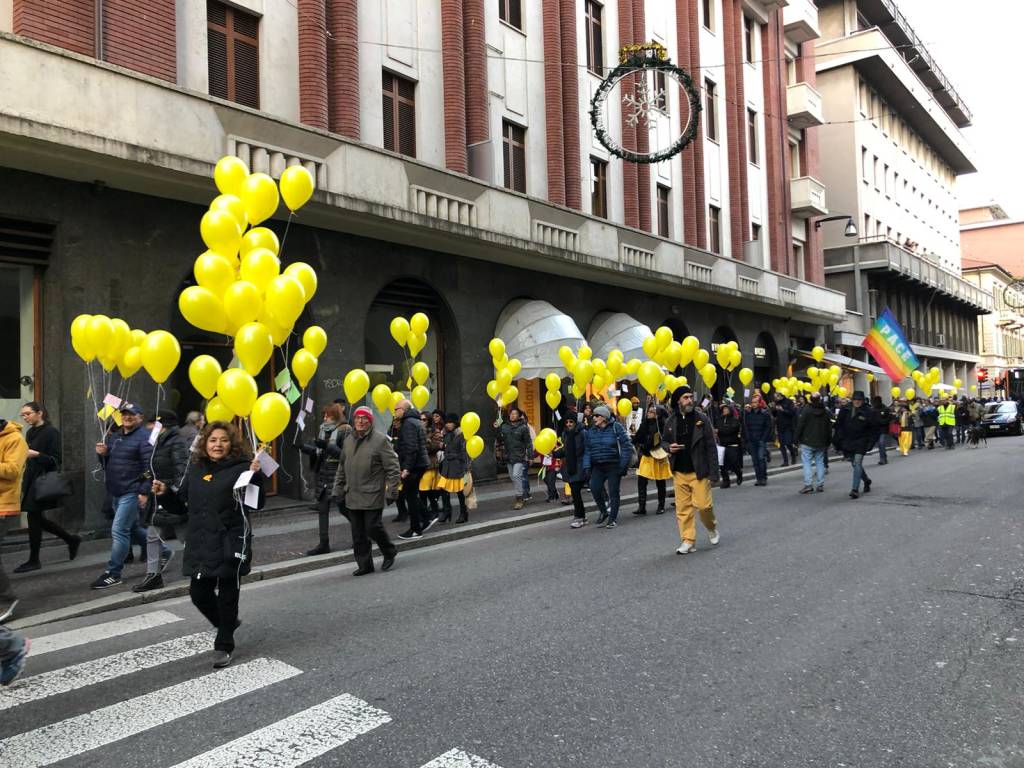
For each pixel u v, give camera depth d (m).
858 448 11.69
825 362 29.61
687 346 12.77
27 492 7.62
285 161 11.15
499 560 7.87
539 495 13.52
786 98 29.19
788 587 6.24
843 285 35.19
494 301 16.03
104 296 9.89
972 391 49.47
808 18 29.45
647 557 7.71
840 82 35.94
